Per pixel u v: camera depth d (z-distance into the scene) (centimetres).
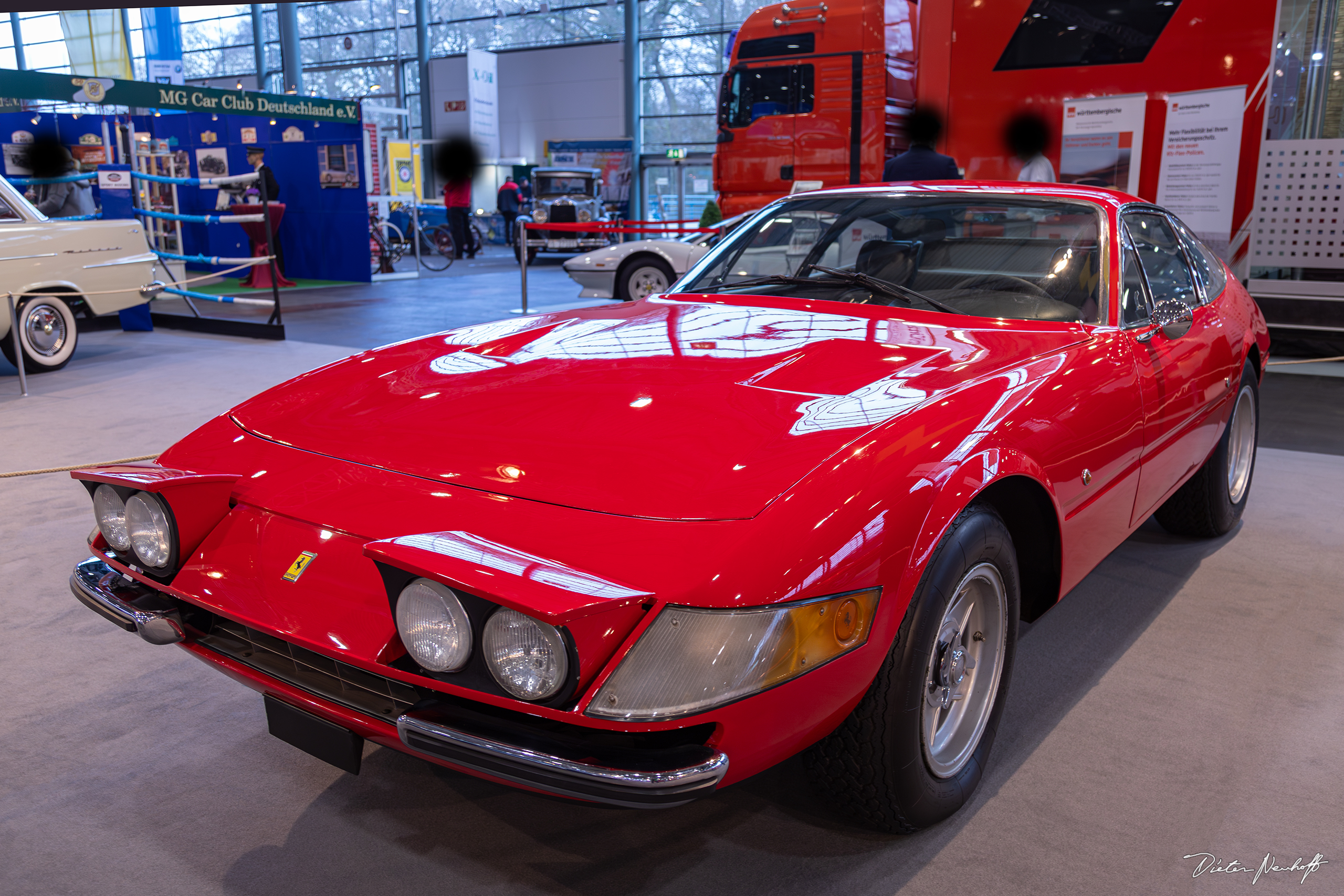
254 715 235
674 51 2478
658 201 2589
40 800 198
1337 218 692
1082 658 261
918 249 271
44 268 695
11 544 349
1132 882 171
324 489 169
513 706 136
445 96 2845
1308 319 722
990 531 176
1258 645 268
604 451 162
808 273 278
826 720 152
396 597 142
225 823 191
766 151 931
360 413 192
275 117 1138
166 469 182
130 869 176
